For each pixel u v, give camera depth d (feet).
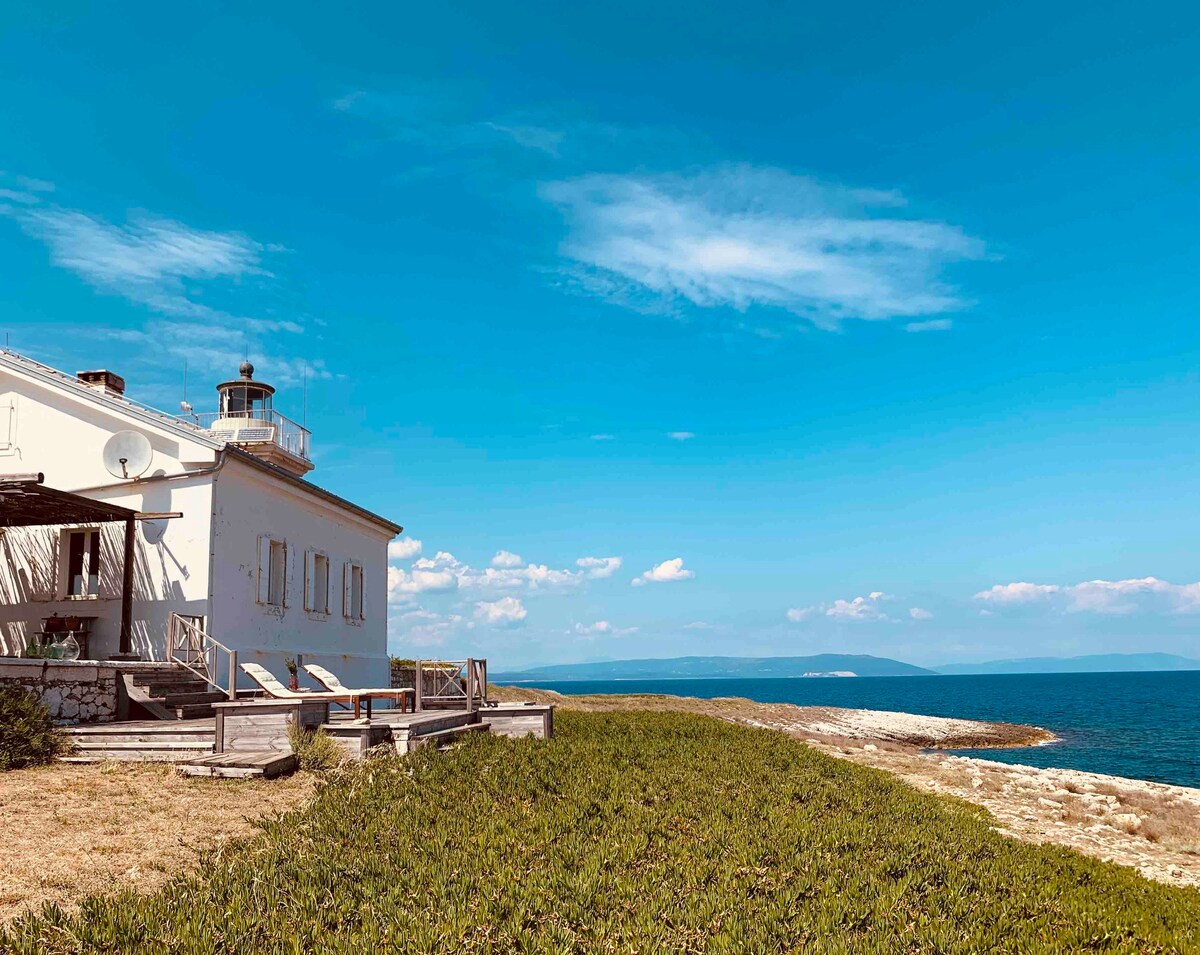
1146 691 496.64
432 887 26.35
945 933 26.04
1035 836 57.47
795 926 25.71
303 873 26.91
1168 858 55.72
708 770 49.93
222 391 104.83
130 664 53.11
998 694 494.18
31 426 67.82
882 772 75.72
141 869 27.86
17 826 31.35
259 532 70.79
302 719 44.80
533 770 43.75
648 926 24.35
